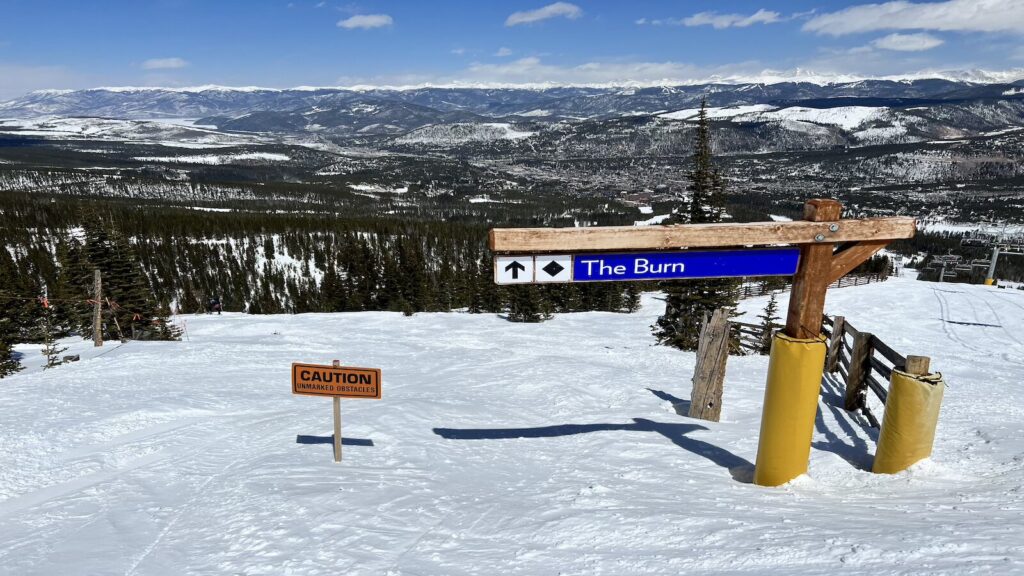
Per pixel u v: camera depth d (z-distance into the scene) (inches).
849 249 175.9
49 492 249.0
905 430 194.1
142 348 676.1
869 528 136.0
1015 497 154.3
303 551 163.9
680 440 260.8
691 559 131.3
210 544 176.7
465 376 453.4
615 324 1171.9
